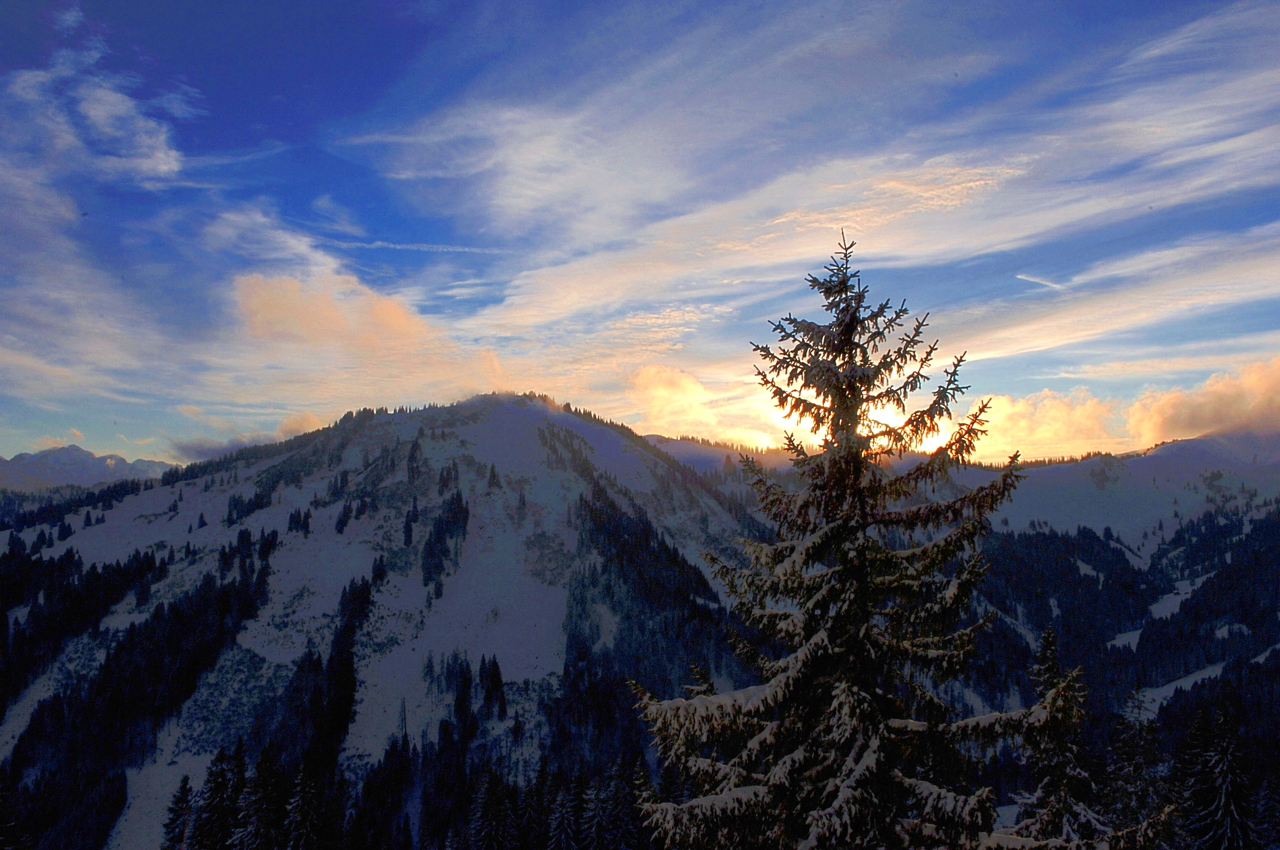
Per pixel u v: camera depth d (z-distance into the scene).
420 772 133.50
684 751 12.04
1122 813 31.52
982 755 12.32
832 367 12.33
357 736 151.38
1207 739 48.47
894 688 13.20
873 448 12.82
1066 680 11.23
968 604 12.09
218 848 72.00
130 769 136.25
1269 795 59.28
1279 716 109.12
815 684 12.67
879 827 11.48
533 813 80.19
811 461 13.15
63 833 119.12
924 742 11.98
